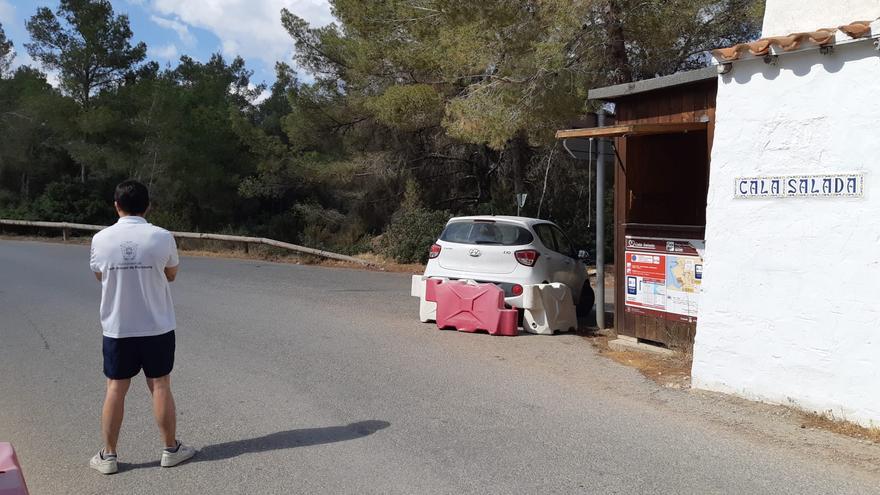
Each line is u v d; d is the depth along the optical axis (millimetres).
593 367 8398
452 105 17375
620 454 5605
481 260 10672
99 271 5266
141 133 34031
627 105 9742
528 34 16219
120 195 5359
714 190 7184
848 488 4992
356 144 27016
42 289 14023
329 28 25062
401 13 20156
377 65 22625
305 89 25984
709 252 7234
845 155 6203
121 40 35625
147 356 5227
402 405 6836
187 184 34156
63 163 37250
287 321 11094
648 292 9188
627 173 9633
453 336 10109
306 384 7523
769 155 6730
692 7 15336
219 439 5902
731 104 7039
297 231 33031
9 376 7789
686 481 5098
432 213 21969
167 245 5355
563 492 4902
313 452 5613
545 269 10672
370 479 5102
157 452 5625
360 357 8750
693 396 7137
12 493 3129
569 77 15953
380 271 19906
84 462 5418
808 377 6469
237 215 36844
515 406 6844
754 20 16141
